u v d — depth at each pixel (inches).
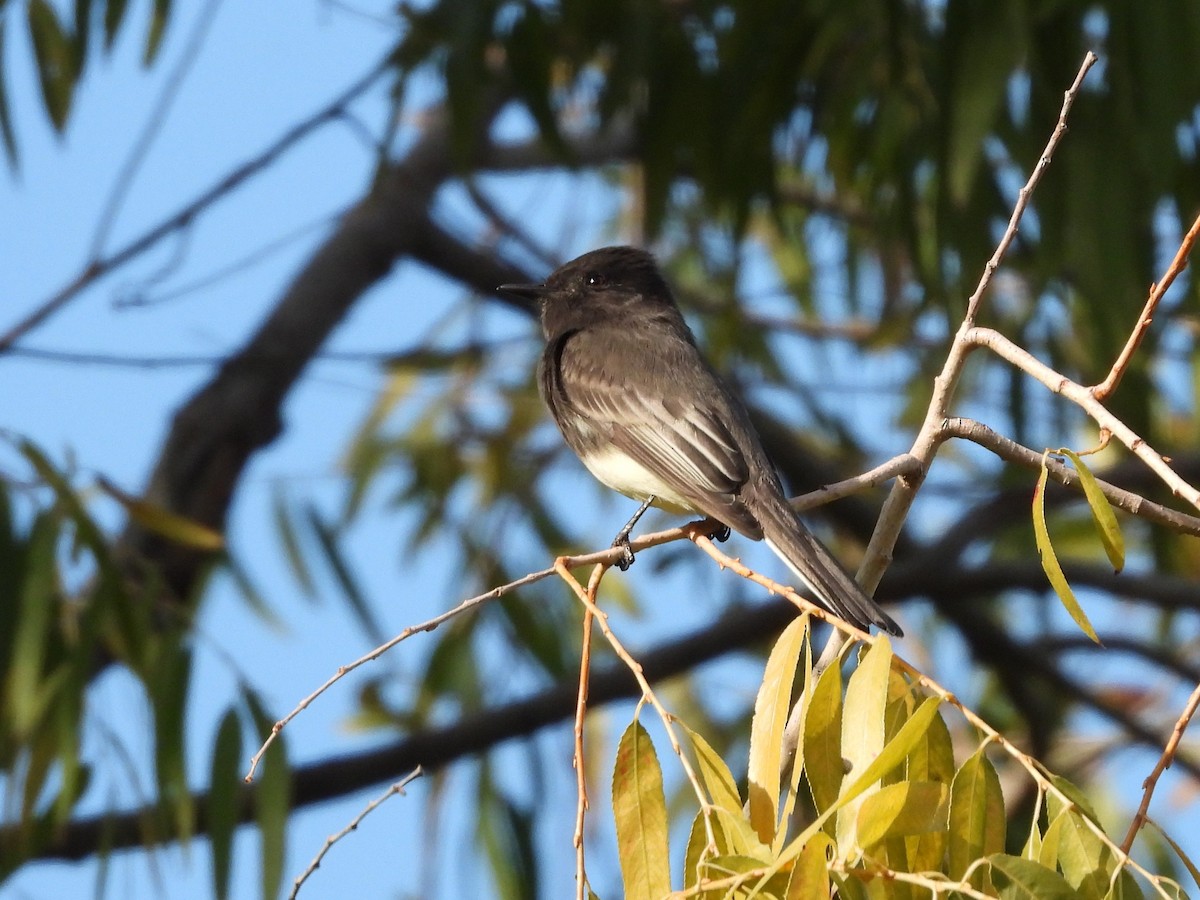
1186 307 460.1
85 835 447.2
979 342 243.0
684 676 568.7
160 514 376.8
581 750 194.5
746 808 205.0
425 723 509.7
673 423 344.2
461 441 573.6
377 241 553.6
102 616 367.9
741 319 568.7
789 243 589.9
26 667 356.2
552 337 395.2
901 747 180.9
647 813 200.2
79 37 428.8
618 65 453.4
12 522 373.4
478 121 463.8
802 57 454.6
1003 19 377.4
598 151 580.1
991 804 192.4
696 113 460.1
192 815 357.7
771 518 294.7
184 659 363.9
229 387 521.7
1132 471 510.9
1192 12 377.1
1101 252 387.2
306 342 535.2
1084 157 391.5
